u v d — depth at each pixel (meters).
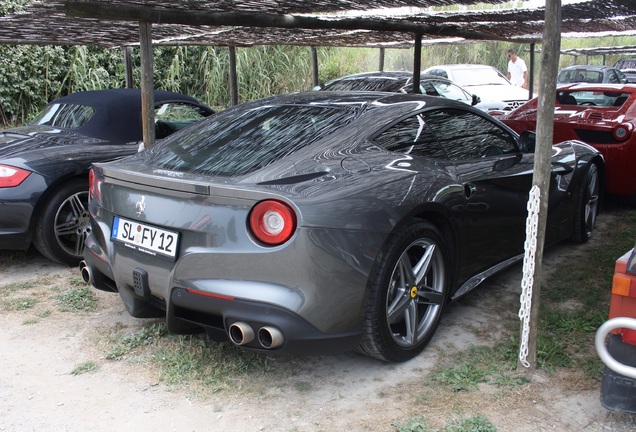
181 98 6.00
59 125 5.32
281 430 2.67
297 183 2.79
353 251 2.75
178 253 2.85
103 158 4.76
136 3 4.30
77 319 3.81
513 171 3.98
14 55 10.98
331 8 5.08
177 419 2.76
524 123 6.37
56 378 3.11
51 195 4.54
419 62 7.18
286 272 2.62
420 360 3.26
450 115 3.83
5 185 4.33
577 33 8.88
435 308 3.36
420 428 2.62
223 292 2.69
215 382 3.05
